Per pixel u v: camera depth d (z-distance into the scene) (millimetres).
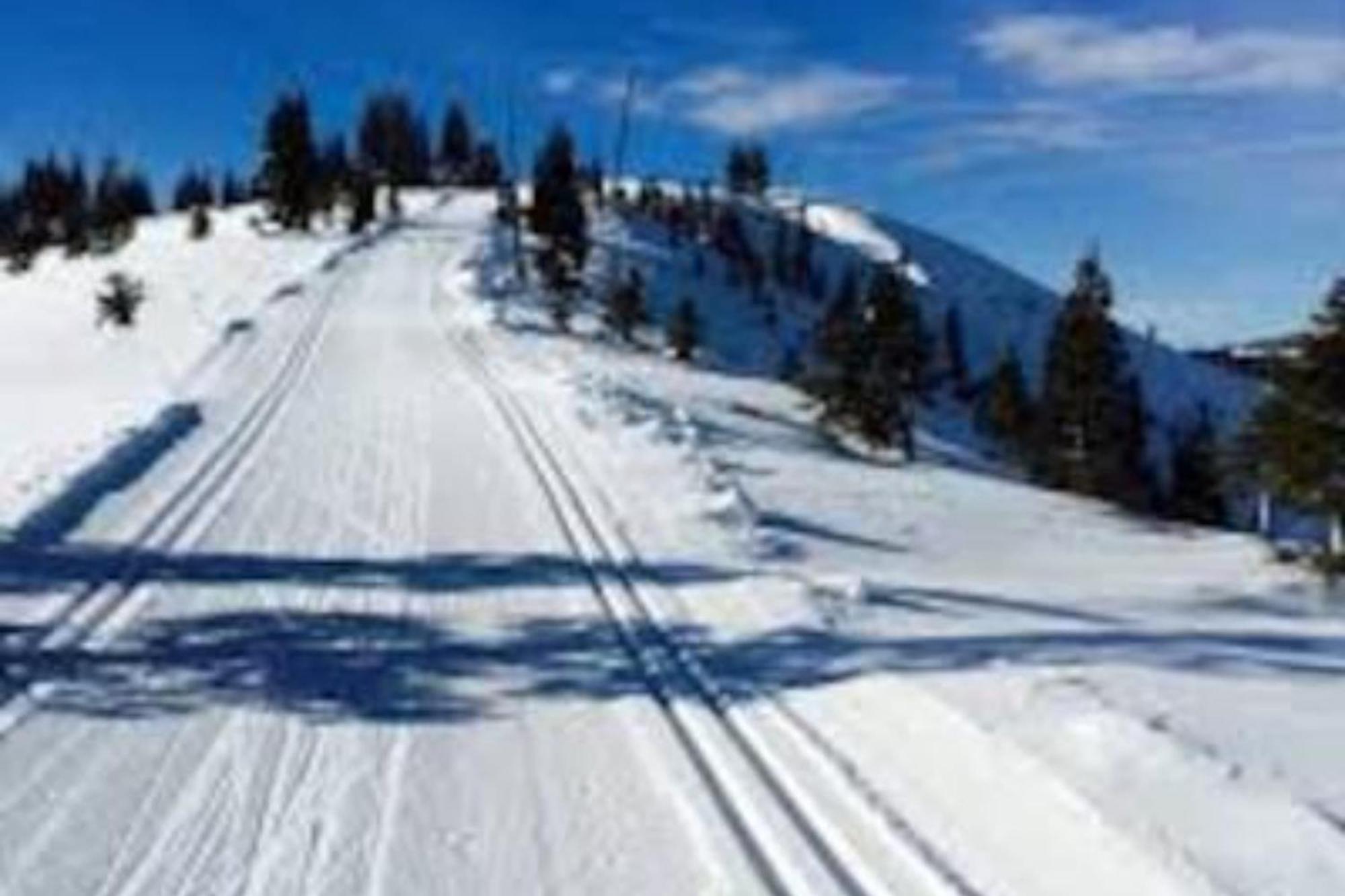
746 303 151750
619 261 141875
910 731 12289
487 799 10875
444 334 60500
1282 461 42500
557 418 35625
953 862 9625
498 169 173000
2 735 11867
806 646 15641
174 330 77688
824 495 34469
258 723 12500
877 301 56250
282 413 34219
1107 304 70688
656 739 12312
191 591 17141
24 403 49031
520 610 17031
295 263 95875
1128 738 11250
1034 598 22266
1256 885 8555
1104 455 69812
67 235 130000
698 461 33375
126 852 9695
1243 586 31188
